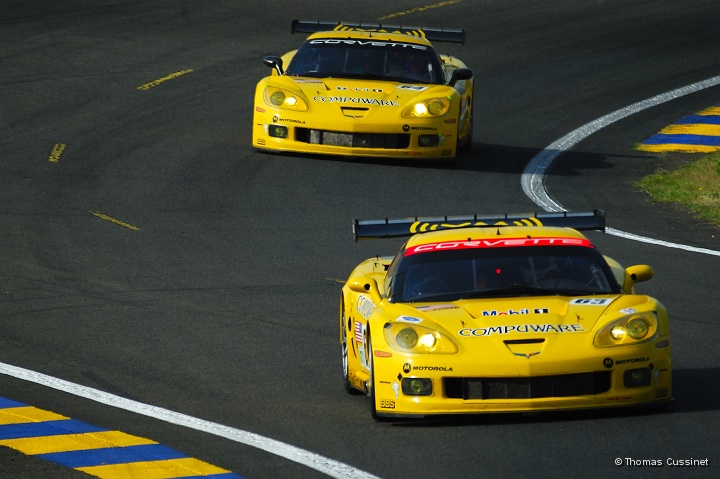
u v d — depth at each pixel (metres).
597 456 24.94
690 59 97.12
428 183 60.81
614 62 95.56
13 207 54.25
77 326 38.97
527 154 69.75
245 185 59.06
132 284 43.97
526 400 27.06
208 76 85.69
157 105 77.06
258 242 49.88
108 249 48.47
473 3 113.19
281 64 66.75
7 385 32.78
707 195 59.69
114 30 98.06
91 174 60.47
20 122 71.25
